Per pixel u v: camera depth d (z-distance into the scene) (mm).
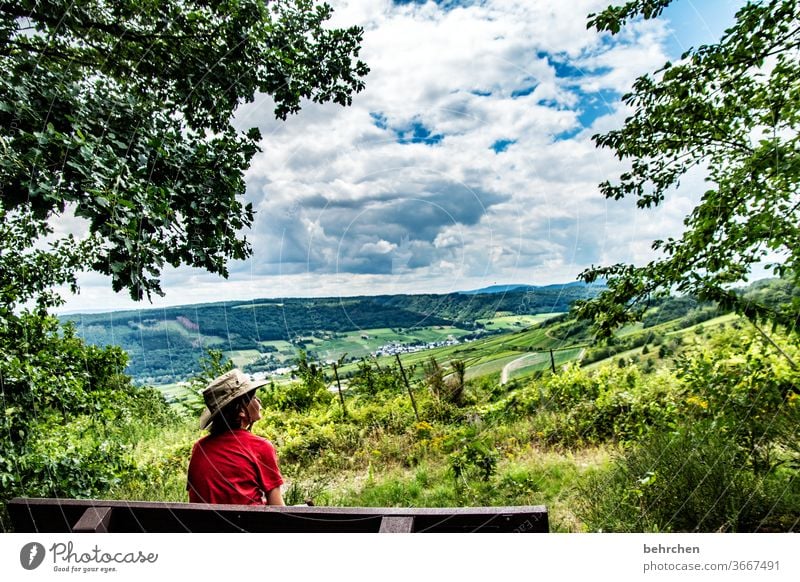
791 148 2518
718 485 2324
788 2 2555
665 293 3061
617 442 3543
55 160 2393
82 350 3535
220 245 3490
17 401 3012
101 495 3242
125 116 2998
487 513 1275
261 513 1396
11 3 2809
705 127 3100
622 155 3428
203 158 3293
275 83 3910
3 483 2738
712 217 2713
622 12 2818
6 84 2455
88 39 3273
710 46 2920
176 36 3473
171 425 5750
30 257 3338
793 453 2459
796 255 2439
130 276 2412
